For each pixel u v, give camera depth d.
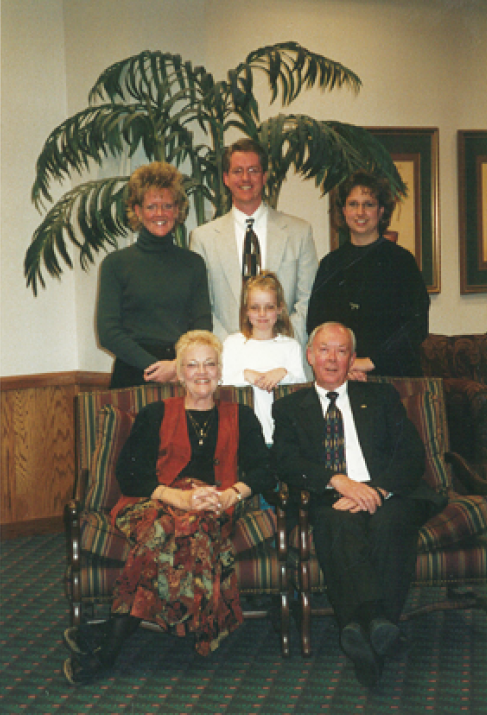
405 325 3.36
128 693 2.55
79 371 4.56
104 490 3.01
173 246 3.39
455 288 4.81
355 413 2.97
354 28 4.60
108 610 3.31
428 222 4.76
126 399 3.19
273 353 3.32
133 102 4.25
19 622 3.17
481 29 4.73
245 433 2.95
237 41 4.43
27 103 4.35
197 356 2.87
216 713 2.40
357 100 4.65
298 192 4.62
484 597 2.85
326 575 2.63
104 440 3.05
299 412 2.99
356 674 2.49
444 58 4.72
